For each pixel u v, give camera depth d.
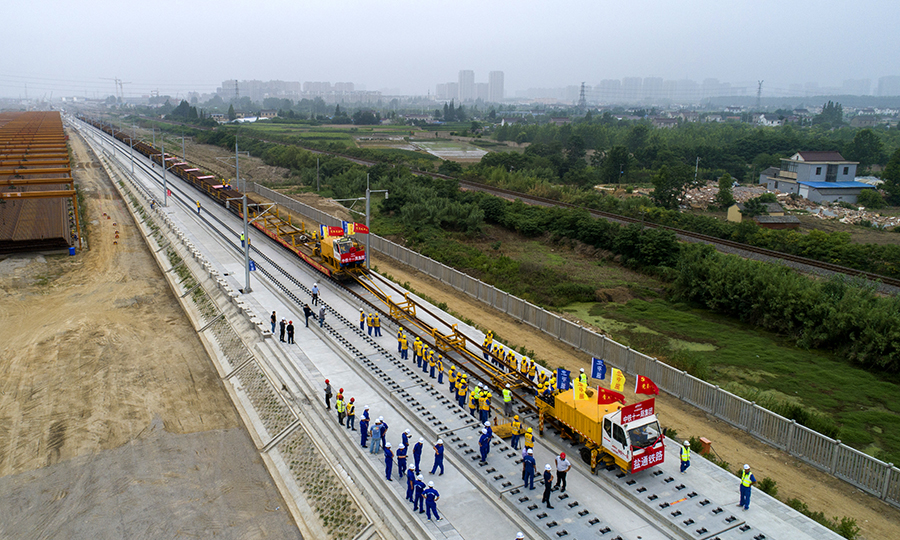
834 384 31.89
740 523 19.91
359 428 26.31
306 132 195.38
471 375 31.28
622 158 108.00
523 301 40.25
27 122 176.00
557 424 25.69
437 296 45.50
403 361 33.06
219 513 23.12
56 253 59.53
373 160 119.81
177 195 84.50
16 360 36.19
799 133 179.88
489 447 23.73
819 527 19.70
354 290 44.69
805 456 24.67
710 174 114.69
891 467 21.75
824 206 87.38
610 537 19.44
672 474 22.72
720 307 42.97
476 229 66.31
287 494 24.19
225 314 41.47
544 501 20.81
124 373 34.66
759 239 57.97
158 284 51.56
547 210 68.38
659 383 31.09
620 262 55.28
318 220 70.38
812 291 38.28
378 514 21.45
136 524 22.47
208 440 28.08
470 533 19.66
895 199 91.81
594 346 34.84
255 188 91.00
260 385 31.89
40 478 25.11
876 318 34.25
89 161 125.50
